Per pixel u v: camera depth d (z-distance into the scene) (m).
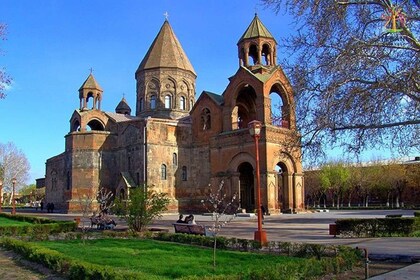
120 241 20.25
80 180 53.97
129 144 52.59
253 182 49.34
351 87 17.02
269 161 43.06
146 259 14.28
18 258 15.57
